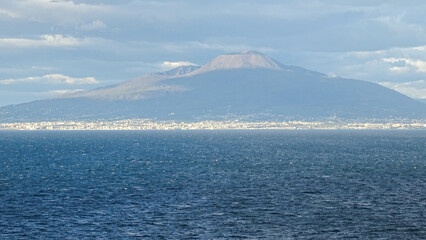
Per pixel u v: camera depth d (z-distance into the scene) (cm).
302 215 7894
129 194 9731
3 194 9700
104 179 11950
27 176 12550
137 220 7531
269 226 7219
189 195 9625
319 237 6675
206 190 10225
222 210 8244
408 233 6862
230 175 12719
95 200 9081
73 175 12775
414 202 8919
